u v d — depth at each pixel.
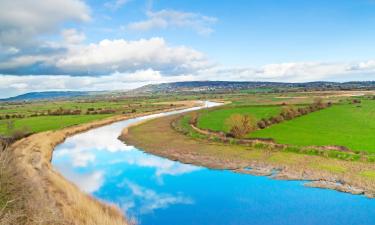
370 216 28.55
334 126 70.31
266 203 32.28
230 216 29.55
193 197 34.75
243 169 44.41
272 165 44.75
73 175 43.81
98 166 48.72
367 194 33.34
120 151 59.56
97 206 27.66
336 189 35.19
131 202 33.56
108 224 23.16
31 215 25.50
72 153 58.25
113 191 37.09
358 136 57.56
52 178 36.47
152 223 28.42
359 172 38.69
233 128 62.88
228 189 36.91
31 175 38.12
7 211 26.27
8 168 38.91
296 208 30.72
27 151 53.12
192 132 71.12
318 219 28.22
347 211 29.72
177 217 29.61
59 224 23.30
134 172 45.16
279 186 37.12
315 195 33.91
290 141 55.56
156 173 44.50
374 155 43.69
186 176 42.72
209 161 49.16
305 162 44.28
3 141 59.72
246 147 55.03
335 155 45.41
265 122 74.00
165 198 34.66
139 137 71.12
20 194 30.98
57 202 28.45
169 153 55.59
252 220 28.48
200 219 29.06
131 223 26.89
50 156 53.75
